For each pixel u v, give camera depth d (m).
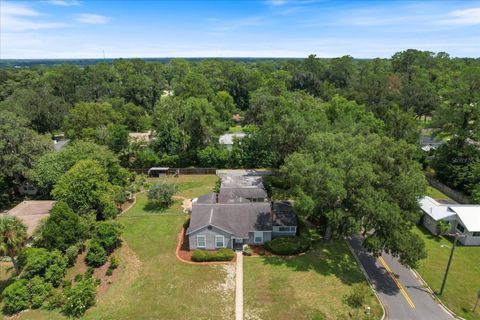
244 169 62.19
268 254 34.47
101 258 32.44
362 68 129.00
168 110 64.56
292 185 34.44
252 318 25.78
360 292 27.28
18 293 26.41
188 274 31.12
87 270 31.11
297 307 26.89
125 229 39.59
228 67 128.88
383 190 30.33
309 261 33.22
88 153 46.72
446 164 52.56
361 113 64.81
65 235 32.62
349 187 31.12
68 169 43.94
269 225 35.84
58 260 30.16
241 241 35.75
